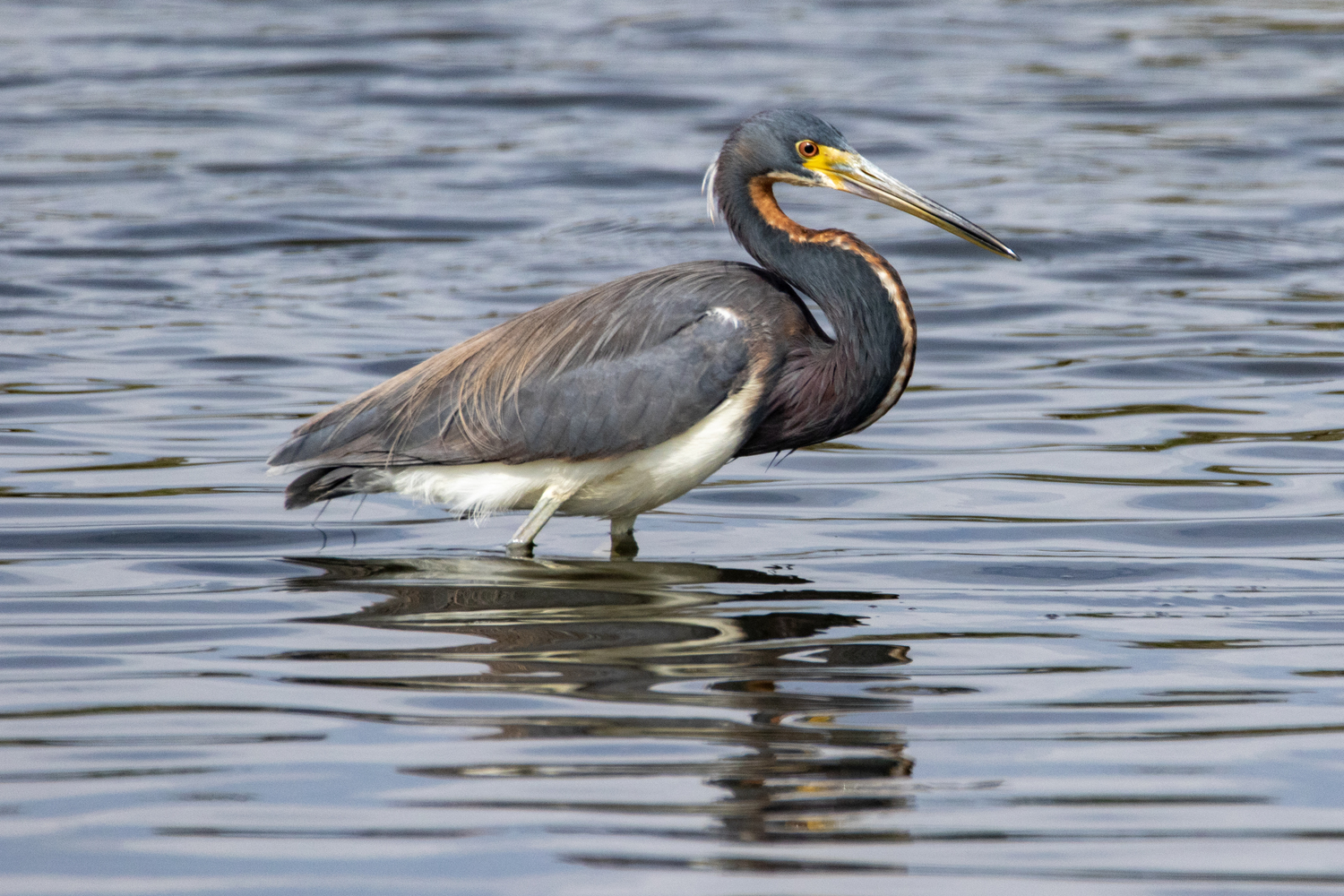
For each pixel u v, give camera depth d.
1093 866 7.00
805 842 7.21
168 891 6.73
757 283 12.61
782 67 37.12
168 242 24.50
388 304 21.41
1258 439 15.58
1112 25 42.09
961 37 40.75
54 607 10.84
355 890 6.74
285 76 36.34
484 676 9.45
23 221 25.33
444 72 36.66
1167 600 11.09
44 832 7.28
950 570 11.91
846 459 15.31
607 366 12.19
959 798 7.71
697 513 13.77
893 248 24.55
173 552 12.34
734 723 8.66
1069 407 16.98
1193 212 26.08
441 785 7.79
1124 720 8.76
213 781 7.84
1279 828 7.38
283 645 10.04
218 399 17.03
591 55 38.53
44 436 15.56
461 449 12.33
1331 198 26.92
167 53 38.59
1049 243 24.42
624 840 7.21
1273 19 42.34
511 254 24.06
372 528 13.25
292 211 26.25
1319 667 9.64
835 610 10.89
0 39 39.91
